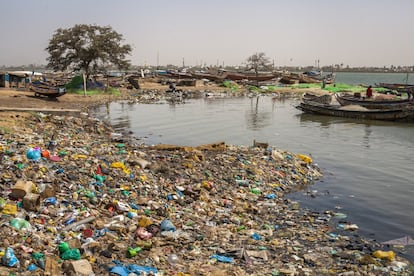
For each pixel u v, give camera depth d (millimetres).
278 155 17250
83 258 7086
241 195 12688
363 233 10383
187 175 13539
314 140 24734
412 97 36469
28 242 7066
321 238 9805
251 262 8055
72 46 57406
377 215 11734
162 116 35500
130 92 60156
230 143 23109
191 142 23219
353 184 15031
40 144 14289
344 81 141875
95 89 55750
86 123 25375
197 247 8508
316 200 13070
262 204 12266
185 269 7430
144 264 7375
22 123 20812
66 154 12914
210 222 10164
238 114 38375
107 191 10672
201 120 33281
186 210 10656
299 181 15164
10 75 49719
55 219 8375
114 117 34250
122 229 8469
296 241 9539
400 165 18125
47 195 9172
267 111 41531
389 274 8055
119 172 12086
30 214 8188
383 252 8867
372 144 23516
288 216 11383
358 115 35219
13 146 12938
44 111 27000
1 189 9031
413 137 26109
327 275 7852
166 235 8719
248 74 98000
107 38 57375
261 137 25531
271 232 9992
